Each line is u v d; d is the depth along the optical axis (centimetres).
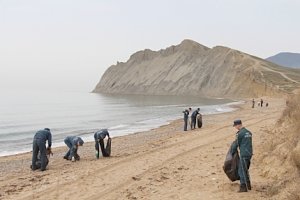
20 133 4259
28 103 12044
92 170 1497
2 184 1377
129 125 4691
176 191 1099
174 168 1424
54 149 2600
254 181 1088
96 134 1889
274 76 14538
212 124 3484
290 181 944
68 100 14538
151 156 1731
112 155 1970
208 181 1180
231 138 2136
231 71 16662
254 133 2130
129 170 1451
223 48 19212
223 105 8994
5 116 6888
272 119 3216
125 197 1082
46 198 1128
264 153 1284
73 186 1253
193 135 2508
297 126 1155
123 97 17388
